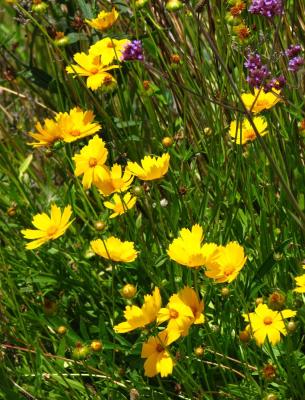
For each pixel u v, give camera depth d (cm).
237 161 130
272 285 128
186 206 137
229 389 115
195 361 121
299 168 135
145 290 132
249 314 109
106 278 141
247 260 127
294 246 129
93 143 121
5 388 117
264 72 117
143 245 128
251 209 129
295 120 137
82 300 138
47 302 117
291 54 129
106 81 135
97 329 127
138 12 144
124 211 121
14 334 129
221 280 104
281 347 120
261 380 112
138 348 122
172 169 140
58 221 117
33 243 116
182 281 128
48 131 128
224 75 142
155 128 143
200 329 124
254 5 114
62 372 123
